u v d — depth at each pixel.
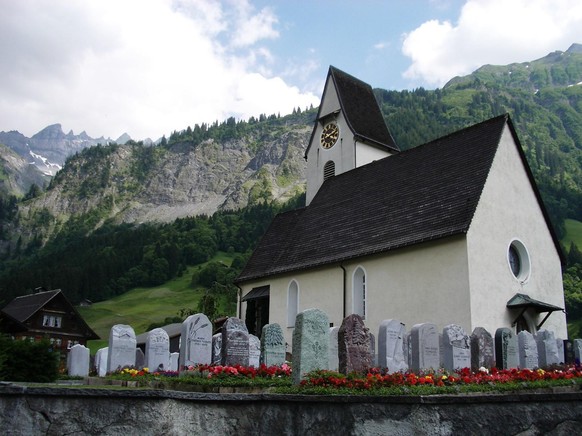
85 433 10.81
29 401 10.55
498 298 33.66
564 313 38.56
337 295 40.25
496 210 35.25
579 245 130.88
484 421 11.94
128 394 11.17
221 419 12.08
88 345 100.31
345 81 57.69
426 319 33.91
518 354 27.41
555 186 163.88
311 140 58.84
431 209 36.69
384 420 12.30
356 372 16.98
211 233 186.25
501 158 36.81
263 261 49.16
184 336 24.00
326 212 47.22
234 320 22.73
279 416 12.59
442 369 21.95
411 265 35.50
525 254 36.44
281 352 23.28
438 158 40.62
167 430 11.38
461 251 33.00
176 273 165.25
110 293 151.00
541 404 11.85
